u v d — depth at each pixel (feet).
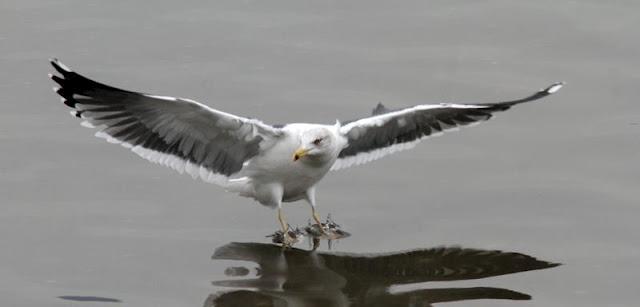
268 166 48.88
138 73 64.23
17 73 64.13
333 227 50.31
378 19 71.97
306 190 50.42
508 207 51.75
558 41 69.05
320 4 74.18
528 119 60.18
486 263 46.88
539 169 55.06
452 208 51.75
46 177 53.57
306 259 47.21
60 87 45.21
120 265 46.14
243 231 49.78
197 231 49.47
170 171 54.85
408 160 56.34
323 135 48.11
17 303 42.70
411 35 69.97
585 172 54.75
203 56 66.69
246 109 60.34
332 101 61.52
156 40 68.64
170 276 45.29
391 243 48.73
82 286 44.24
